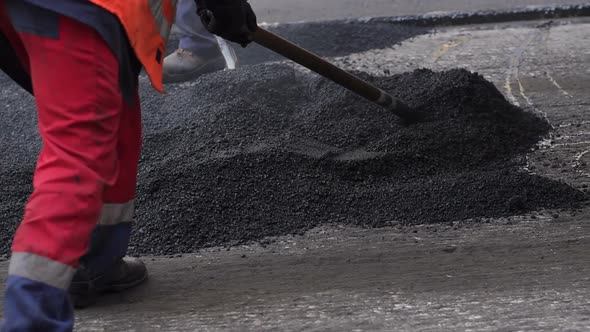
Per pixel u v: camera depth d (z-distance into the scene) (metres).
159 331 3.52
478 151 5.05
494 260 3.99
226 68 6.55
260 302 3.71
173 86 6.64
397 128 5.15
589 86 6.25
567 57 6.93
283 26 7.84
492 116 5.36
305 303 3.69
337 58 7.18
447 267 3.95
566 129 5.49
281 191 4.63
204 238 4.32
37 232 2.91
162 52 3.32
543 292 3.68
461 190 4.61
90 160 2.99
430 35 7.78
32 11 2.96
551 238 4.17
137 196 4.61
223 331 3.50
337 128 5.19
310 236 4.32
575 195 4.57
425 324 3.48
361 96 5.05
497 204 4.50
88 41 2.96
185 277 3.97
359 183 4.76
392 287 3.79
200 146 5.05
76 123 2.97
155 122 5.74
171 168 4.80
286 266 4.04
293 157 4.82
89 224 3.00
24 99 6.45
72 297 3.68
